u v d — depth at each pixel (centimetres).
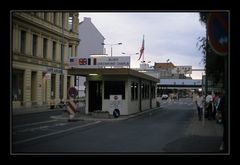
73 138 1534
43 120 2575
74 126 2159
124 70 3052
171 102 8250
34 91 4334
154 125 2264
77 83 5353
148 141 1444
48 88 4591
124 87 3189
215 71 2367
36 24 4284
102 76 3189
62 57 4638
